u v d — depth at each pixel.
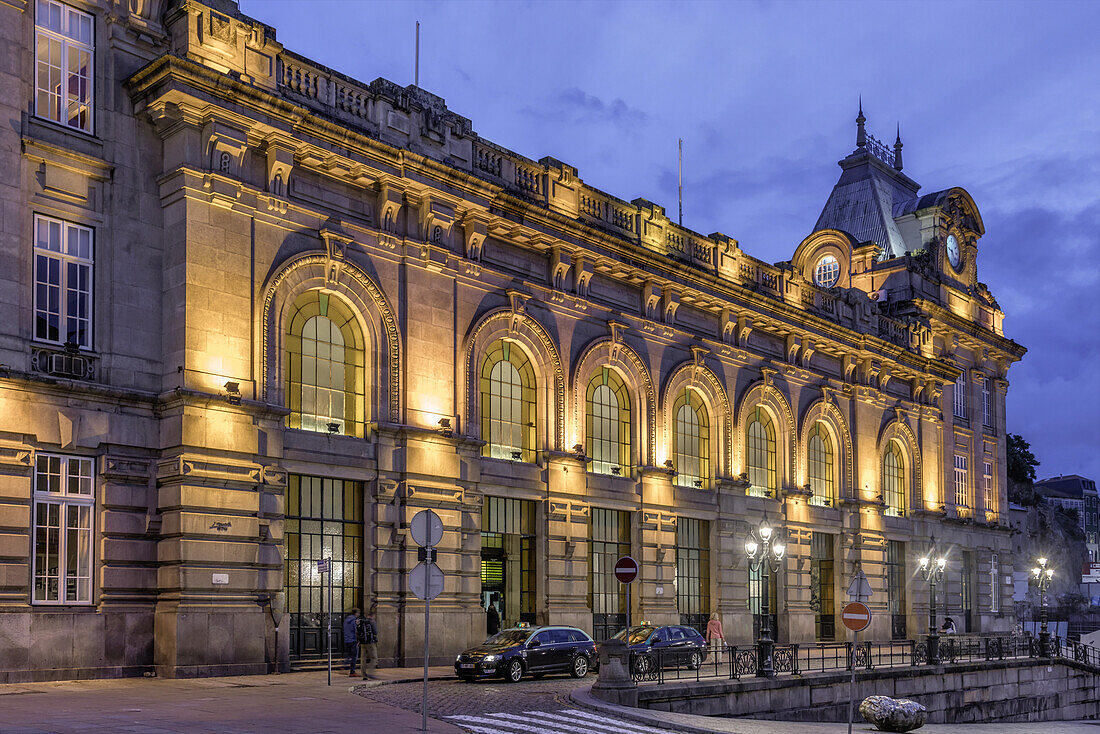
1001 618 71.44
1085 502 199.38
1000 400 75.69
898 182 77.06
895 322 63.28
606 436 44.38
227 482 30.39
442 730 20.58
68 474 28.55
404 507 35.09
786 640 51.38
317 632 33.16
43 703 22.58
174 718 20.55
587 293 43.47
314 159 33.88
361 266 35.22
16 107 28.69
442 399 37.03
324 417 34.25
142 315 30.45
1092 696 53.22
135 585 29.30
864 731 28.00
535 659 31.88
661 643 36.12
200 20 31.69
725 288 49.41
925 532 63.59
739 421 50.28
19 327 28.11
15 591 27.06
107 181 30.33
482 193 38.69
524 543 40.56
